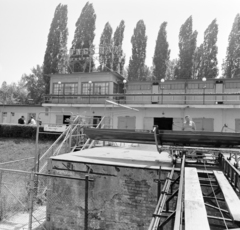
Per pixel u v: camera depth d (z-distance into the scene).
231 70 32.84
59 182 6.57
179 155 6.57
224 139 6.36
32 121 19.05
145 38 35.94
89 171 6.23
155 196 5.59
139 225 5.71
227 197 3.51
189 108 18.11
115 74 22.41
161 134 6.86
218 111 17.48
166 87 21.05
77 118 11.37
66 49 35.25
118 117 19.77
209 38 33.41
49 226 6.52
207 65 33.19
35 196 7.80
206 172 5.28
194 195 3.39
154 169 5.57
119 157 7.27
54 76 23.52
